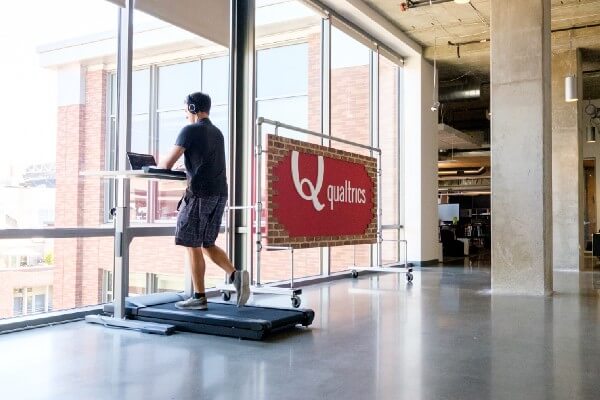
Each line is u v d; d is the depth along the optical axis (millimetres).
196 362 3074
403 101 10445
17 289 5402
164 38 7586
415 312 4883
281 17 8125
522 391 2561
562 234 9773
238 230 6188
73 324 4227
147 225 4875
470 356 3248
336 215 6676
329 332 3961
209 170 4070
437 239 11031
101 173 3764
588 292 6379
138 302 4340
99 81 7270
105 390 2537
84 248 6684
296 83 8312
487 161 17703
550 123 6434
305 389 2570
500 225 6367
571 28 9375
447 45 10234
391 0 8180
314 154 6270
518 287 6254
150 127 7957
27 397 2428
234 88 6219
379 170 7938
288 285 6719
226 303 4469
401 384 2664
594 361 3139
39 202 5824
